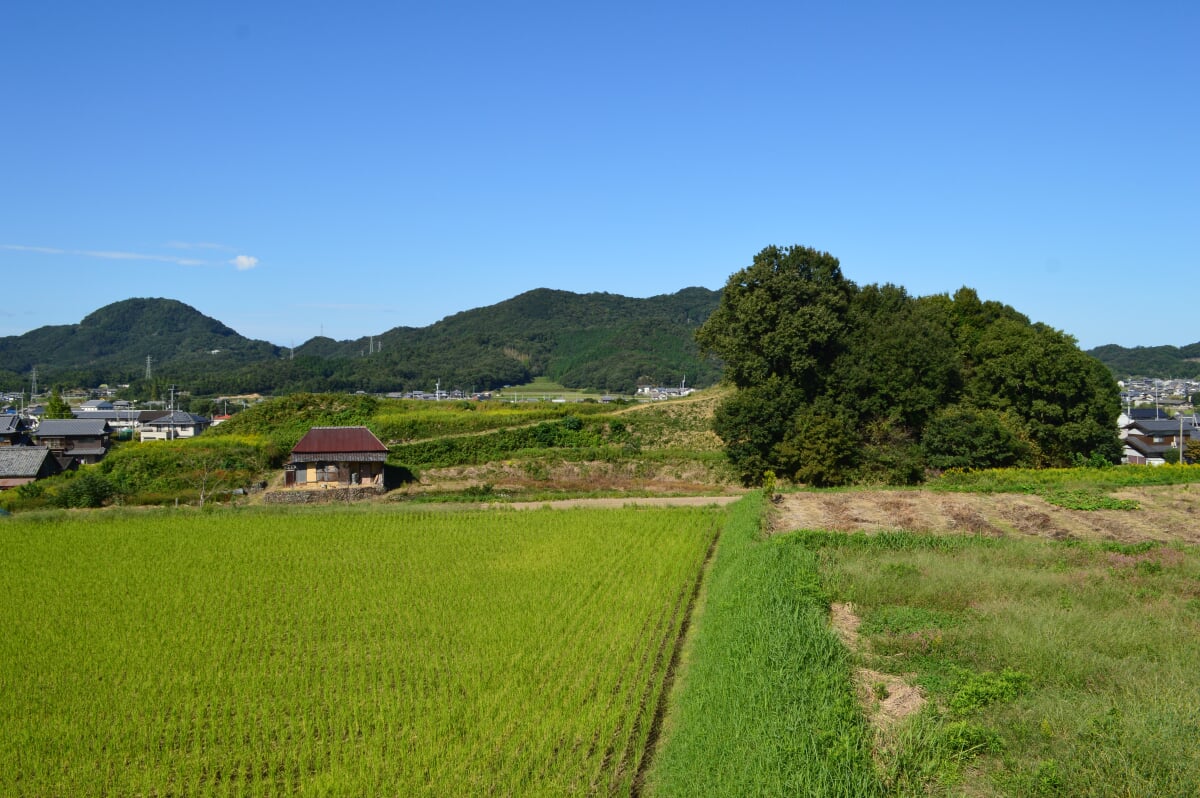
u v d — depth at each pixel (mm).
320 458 53562
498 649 20469
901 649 16750
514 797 13430
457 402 89500
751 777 11188
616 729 15727
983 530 32188
